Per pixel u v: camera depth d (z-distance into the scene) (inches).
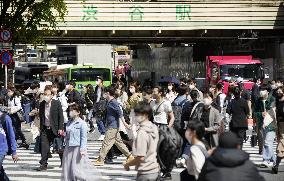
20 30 1311.5
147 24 1916.8
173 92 1003.9
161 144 490.6
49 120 728.3
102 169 743.1
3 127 533.6
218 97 889.5
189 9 1931.6
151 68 2475.4
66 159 598.2
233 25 1942.7
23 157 876.6
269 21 1945.1
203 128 374.9
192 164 367.6
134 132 719.1
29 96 1299.2
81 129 593.9
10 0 1298.0
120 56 3742.6
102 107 942.4
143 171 399.9
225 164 292.0
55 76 2217.0
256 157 836.6
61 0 1326.3
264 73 1619.1
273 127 737.6
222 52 2091.5
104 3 1889.8
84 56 2623.0
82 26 1882.4
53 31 1371.8
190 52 2201.0
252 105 1095.0
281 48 2009.1
